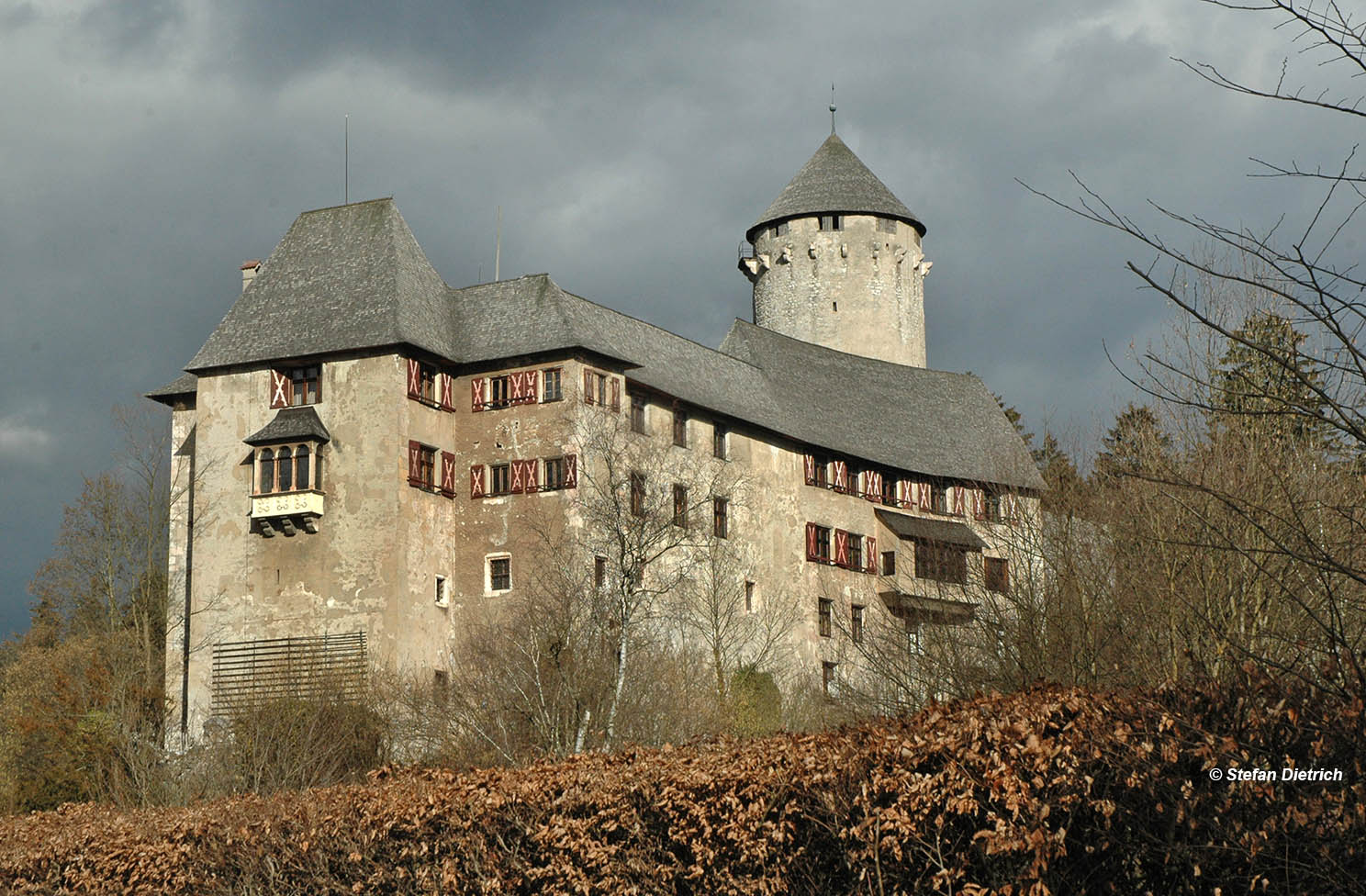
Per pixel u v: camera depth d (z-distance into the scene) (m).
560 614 44.50
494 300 56.91
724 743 18.28
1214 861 11.67
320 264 56.56
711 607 53.66
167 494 64.81
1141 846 12.20
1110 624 27.31
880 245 79.69
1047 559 31.02
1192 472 25.16
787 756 16.11
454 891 19.52
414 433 52.97
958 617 34.84
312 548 52.34
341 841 20.98
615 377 55.34
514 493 53.56
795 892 15.58
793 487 62.59
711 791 16.48
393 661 50.41
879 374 72.50
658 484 55.25
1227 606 20.92
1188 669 21.92
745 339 67.88
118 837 23.83
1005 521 37.53
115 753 43.25
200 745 42.53
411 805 20.19
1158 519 25.41
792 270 80.31
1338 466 20.67
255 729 38.53
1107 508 29.11
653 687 40.59
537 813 18.75
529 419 53.91
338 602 51.66
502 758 34.72
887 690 33.66
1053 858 12.95
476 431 54.75
